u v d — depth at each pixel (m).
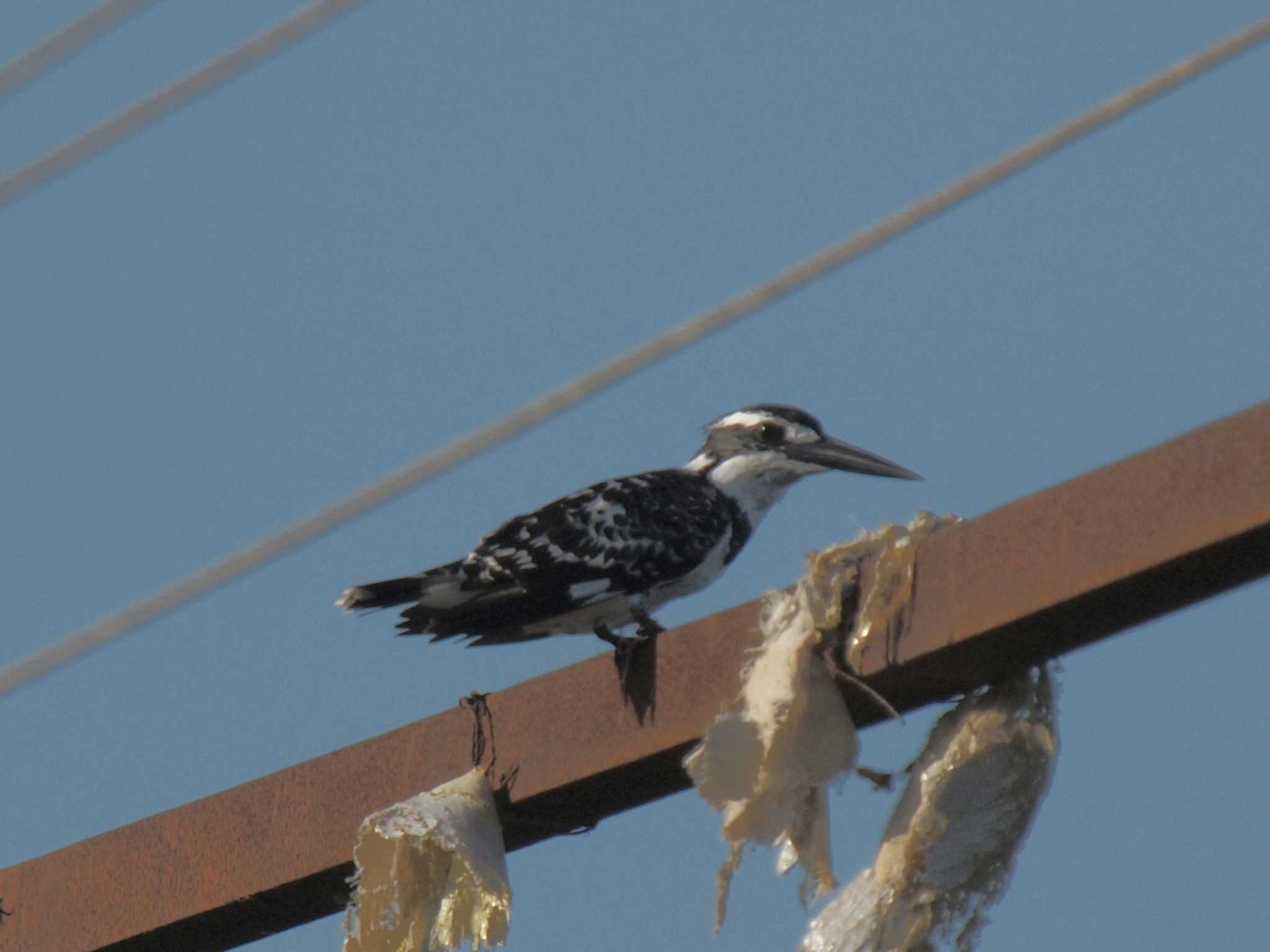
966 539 10.42
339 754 12.30
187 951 12.77
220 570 9.79
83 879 12.75
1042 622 10.15
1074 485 10.09
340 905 12.41
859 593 10.74
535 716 11.80
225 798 12.50
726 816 10.67
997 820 10.49
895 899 10.41
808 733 10.71
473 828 11.58
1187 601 9.91
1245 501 9.47
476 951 11.41
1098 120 9.43
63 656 9.77
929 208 9.59
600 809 11.95
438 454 9.82
